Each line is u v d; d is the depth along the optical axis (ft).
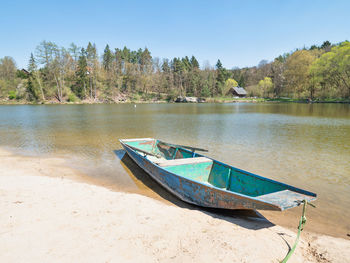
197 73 291.58
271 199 15.35
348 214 19.12
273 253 12.92
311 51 272.31
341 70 172.86
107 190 22.59
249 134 56.70
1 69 255.70
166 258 11.92
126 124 77.05
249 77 381.60
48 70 221.05
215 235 14.48
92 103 236.02
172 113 119.96
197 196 19.69
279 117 94.17
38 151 41.39
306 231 16.31
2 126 73.15
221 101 266.16
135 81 292.20
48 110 143.23
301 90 233.14
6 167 31.17
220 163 24.14
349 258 13.00
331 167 31.86
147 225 15.46
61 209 17.26
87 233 13.96
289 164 33.19
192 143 47.14
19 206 17.33
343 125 69.92
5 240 12.77
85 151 41.27
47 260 11.25
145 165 27.73
